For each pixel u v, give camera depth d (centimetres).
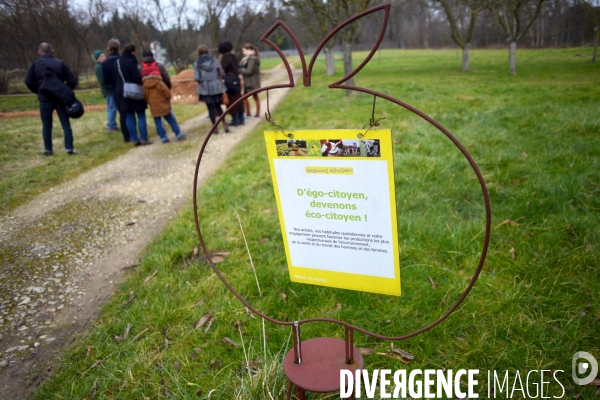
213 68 844
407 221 376
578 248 317
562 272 296
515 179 456
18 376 257
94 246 423
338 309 279
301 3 1327
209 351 255
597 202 381
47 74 723
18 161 730
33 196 572
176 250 368
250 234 386
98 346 268
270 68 3856
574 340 239
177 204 518
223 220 420
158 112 806
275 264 334
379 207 180
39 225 477
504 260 316
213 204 466
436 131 679
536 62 2425
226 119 1065
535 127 652
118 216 494
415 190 442
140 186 591
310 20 2264
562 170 457
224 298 297
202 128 977
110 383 238
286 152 188
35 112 1349
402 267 318
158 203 527
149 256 374
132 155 757
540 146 543
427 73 2219
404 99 1160
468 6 1984
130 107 798
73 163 714
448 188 441
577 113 711
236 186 509
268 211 430
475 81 1608
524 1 1688
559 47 3828
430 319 265
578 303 268
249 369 228
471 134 635
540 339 241
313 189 190
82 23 2416
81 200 548
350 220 189
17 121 1152
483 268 311
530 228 351
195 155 725
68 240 437
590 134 588
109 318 300
